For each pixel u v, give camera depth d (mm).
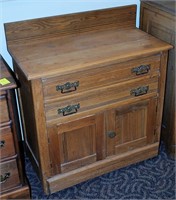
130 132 2051
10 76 1625
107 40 1965
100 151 2002
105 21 2125
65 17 2004
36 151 1950
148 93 1963
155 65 1886
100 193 1974
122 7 2123
